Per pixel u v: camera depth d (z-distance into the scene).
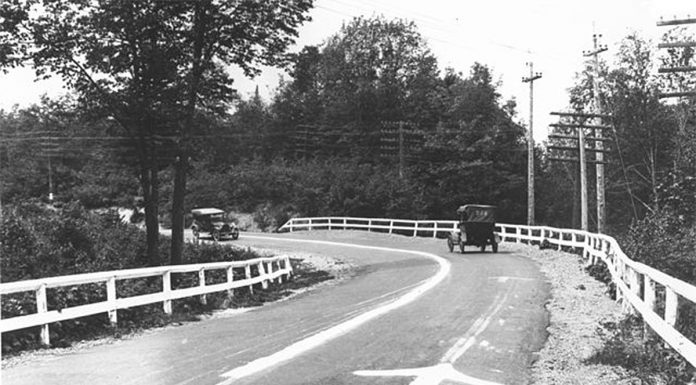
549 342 9.63
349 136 80.06
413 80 82.88
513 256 28.50
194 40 23.12
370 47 84.38
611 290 15.16
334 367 7.88
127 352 9.44
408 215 59.00
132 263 28.67
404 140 72.94
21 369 8.45
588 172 64.31
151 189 23.94
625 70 52.16
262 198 70.12
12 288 9.61
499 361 8.29
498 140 68.31
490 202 66.12
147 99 21.70
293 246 40.91
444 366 7.95
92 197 69.38
